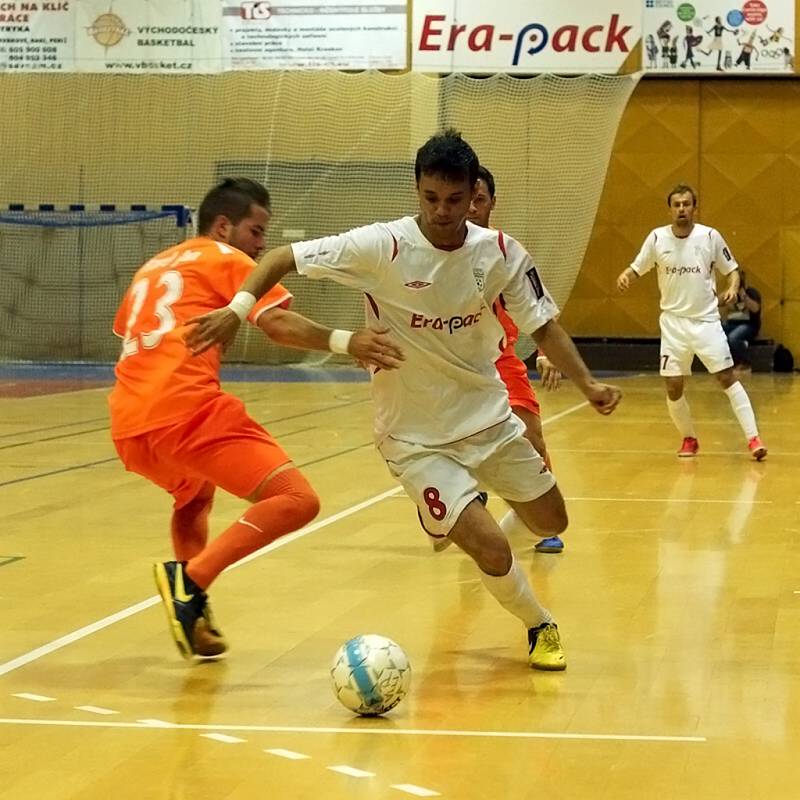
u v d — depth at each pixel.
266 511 7.31
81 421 21.78
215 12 34.34
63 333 37.69
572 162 33.78
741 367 35.03
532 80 33.75
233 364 37.53
